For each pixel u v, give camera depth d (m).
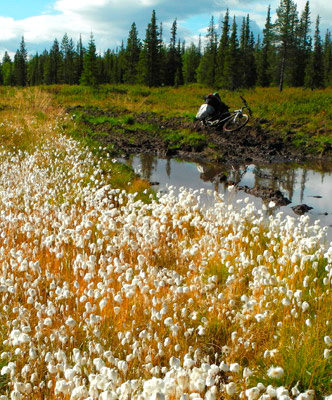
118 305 4.39
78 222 6.99
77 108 31.44
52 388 3.12
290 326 3.87
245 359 3.73
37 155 12.20
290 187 12.20
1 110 24.72
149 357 3.33
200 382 2.53
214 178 13.17
